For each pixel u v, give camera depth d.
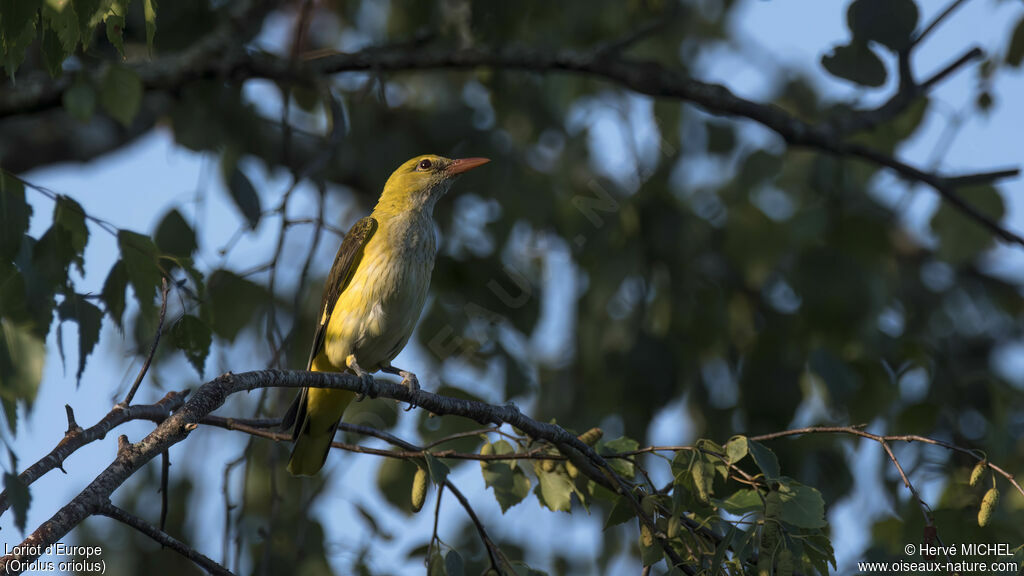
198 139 10.63
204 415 6.23
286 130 10.99
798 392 10.91
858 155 11.45
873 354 11.10
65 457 5.76
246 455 8.89
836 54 9.67
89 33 6.03
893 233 13.68
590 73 11.73
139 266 7.23
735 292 12.72
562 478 7.56
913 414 10.66
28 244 6.64
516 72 13.28
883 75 9.55
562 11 12.73
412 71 13.66
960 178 11.31
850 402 10.82
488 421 7.83
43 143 13.41
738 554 6.13
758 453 6.59
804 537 6.32
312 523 9.87
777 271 12.84
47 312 6.54
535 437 7.53
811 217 11.63
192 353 7.57
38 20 6.49
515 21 11.80
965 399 11.30
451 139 13.03
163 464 6.83
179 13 10.98
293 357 12.01
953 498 9.08
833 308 11.11
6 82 9.96
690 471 6.70
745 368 11.18
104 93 8.70
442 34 12.48
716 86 11.56
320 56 11.36
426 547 8.84
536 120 13.41
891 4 9.34
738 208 12.53
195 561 6.08
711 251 13.09
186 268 7.45
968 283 15.16
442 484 6.87
